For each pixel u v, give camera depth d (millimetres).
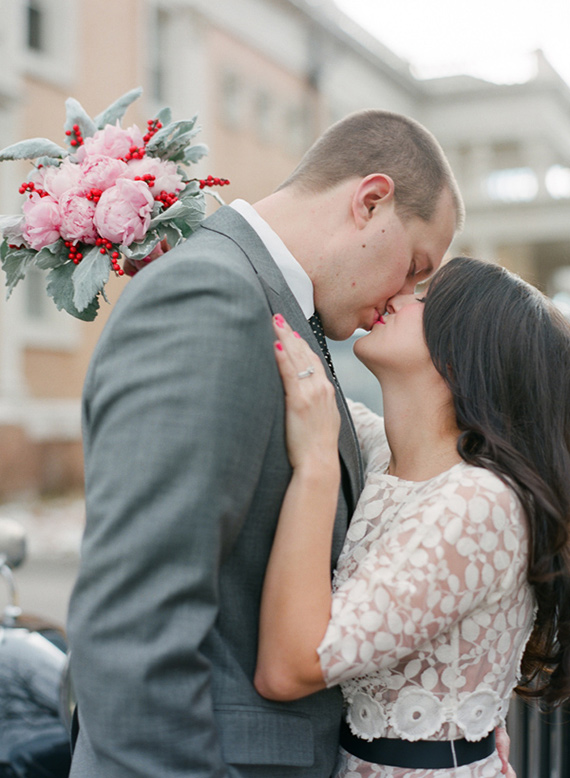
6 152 1567
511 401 1481
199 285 1222
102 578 1137
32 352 11539
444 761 1407
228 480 1176
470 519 1346
